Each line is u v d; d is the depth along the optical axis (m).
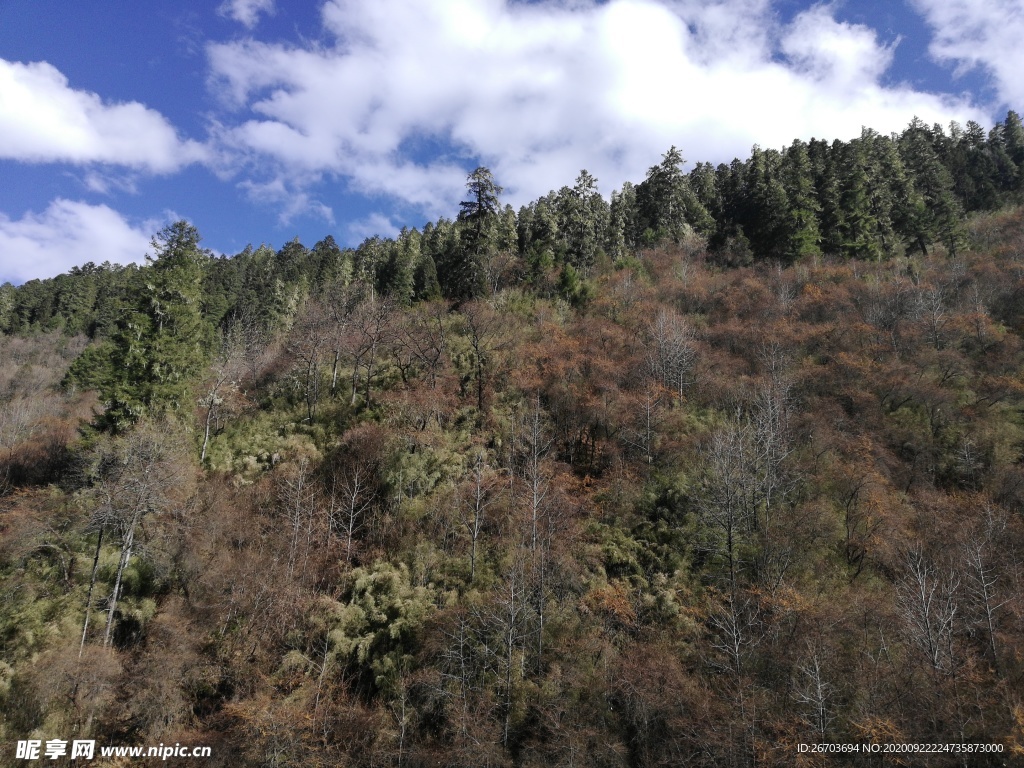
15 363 66.06
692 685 19.89
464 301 51.38
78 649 21.75
